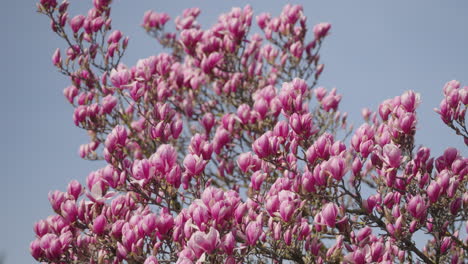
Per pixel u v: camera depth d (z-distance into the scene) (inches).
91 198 209.9
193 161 200.8
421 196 209.0
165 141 238.5
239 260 183.9
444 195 199.8
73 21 316.2
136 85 254.1
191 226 177.5
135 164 208.4
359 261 183.2
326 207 186.1
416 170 209.0
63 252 208.1
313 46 352.5
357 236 199.5
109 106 296.0
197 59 350.3
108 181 210.7
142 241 189.3
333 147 194.4
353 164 194.1
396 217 199.0
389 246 196.5
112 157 223.0
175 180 204.2
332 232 198.7
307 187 191.9
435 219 205.8
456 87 210.8
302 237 197.8
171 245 196.1
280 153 212.1
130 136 319.6
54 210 215.2
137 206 222.2
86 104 322.3
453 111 209.2
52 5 317.1
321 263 193.0
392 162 194.5
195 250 165.9
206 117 303.0
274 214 194.9
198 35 338.6
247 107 269.3
